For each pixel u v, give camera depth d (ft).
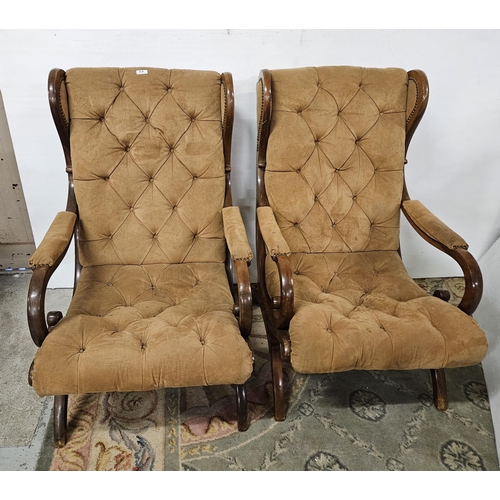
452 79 5.86
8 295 6.63
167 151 5.10
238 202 6.48
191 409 4.96
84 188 4.93
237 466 4.39
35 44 5.12
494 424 4.89
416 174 6.54
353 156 5.37
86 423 4.76
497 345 5.45
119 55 5.35
